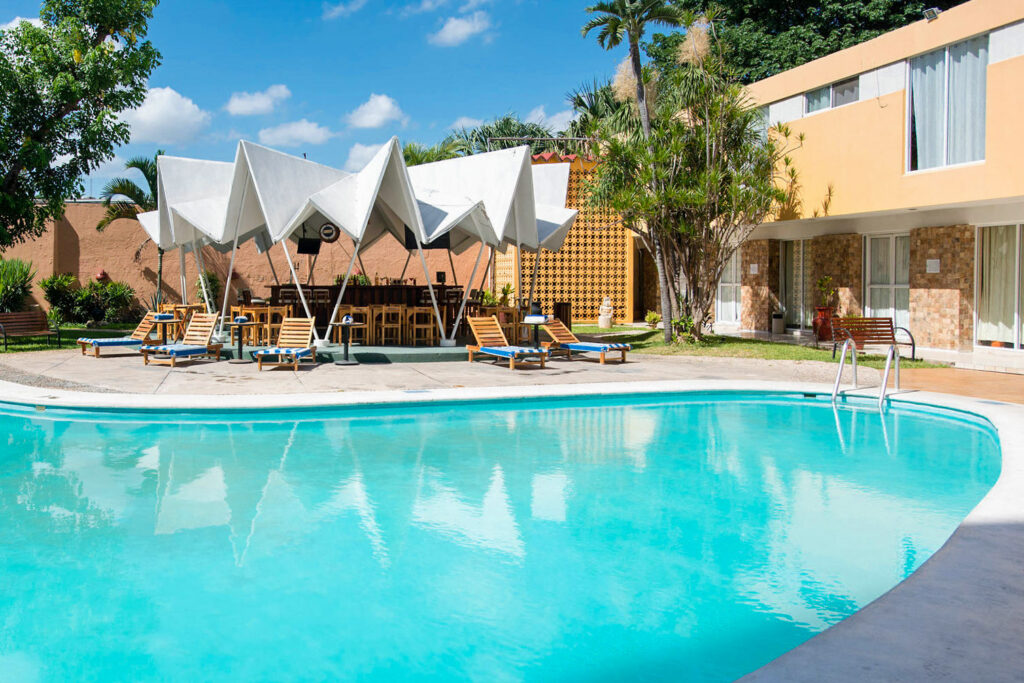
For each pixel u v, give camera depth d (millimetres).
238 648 3883
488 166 18141
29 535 5598
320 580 4781
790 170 18062
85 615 4270
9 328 17156
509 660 3754
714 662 3719
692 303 18844
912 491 6863
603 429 9828
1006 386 12039
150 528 5781
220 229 17172
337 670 3652
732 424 10164
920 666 2990
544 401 11383
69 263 25781
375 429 9742
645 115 18281
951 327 16516
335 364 15086
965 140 14688
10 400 10586
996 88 13742
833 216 17984
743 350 16906
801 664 3010
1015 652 3115
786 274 22188
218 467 7703
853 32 28078
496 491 6859
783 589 4621
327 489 6906
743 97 18750
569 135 33344
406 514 6168
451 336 17297
